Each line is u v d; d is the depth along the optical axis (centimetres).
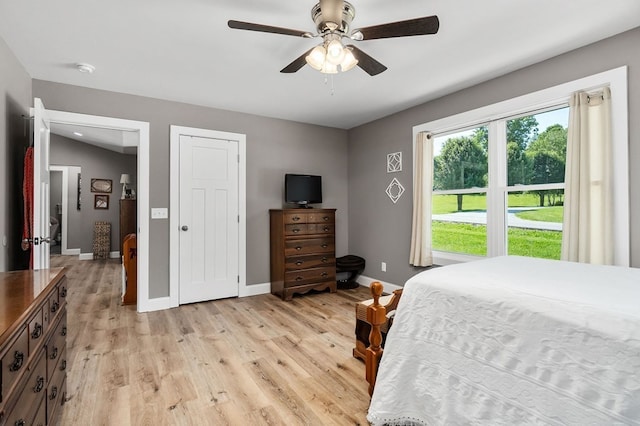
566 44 239
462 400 135
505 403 122
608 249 225
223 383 206
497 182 310
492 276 161
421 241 368
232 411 178
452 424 135
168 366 228
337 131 488
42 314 130
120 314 338
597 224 232
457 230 356
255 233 418
